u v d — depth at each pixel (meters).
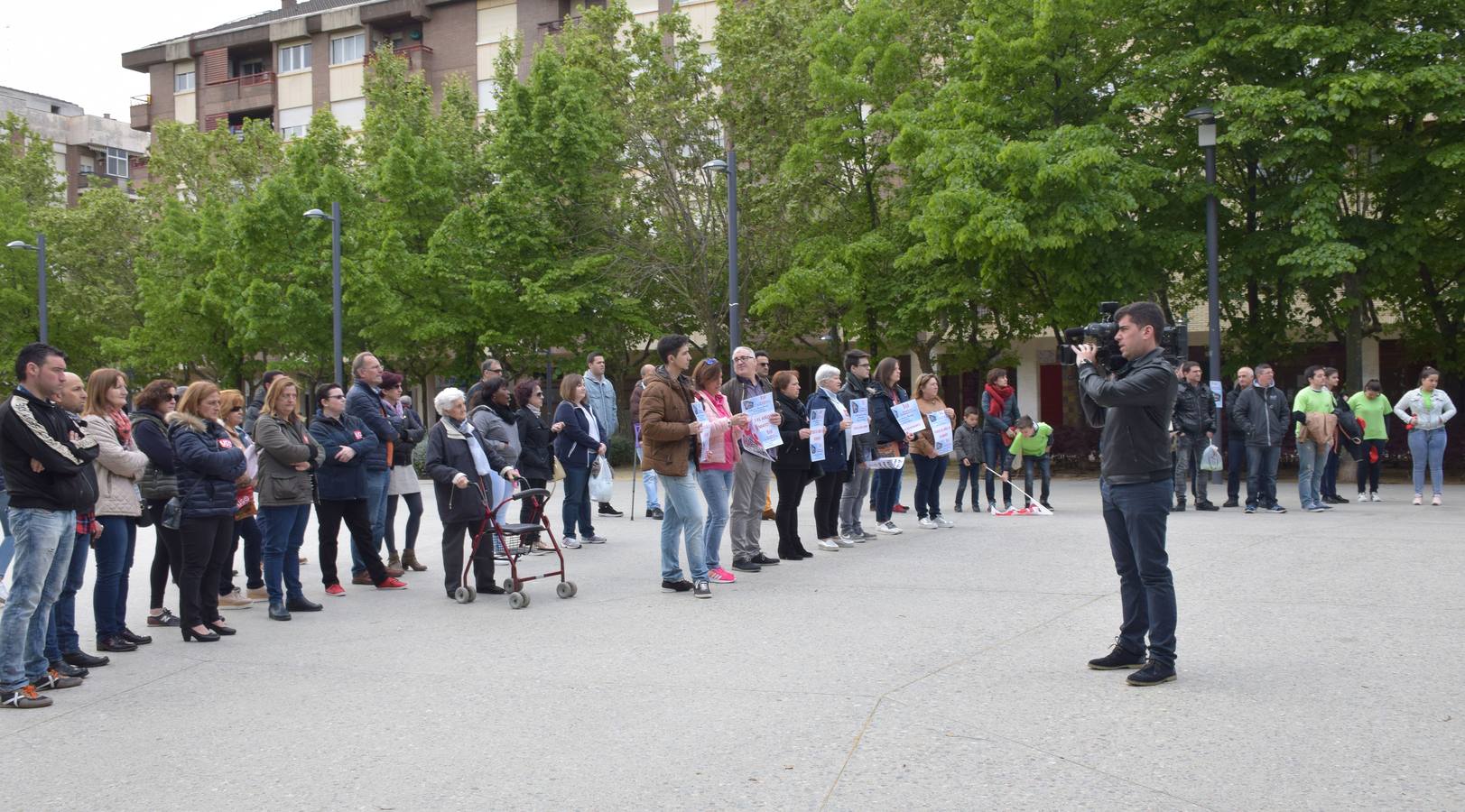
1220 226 20.78
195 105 50.09
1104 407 5.90
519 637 7.36
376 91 33.28
